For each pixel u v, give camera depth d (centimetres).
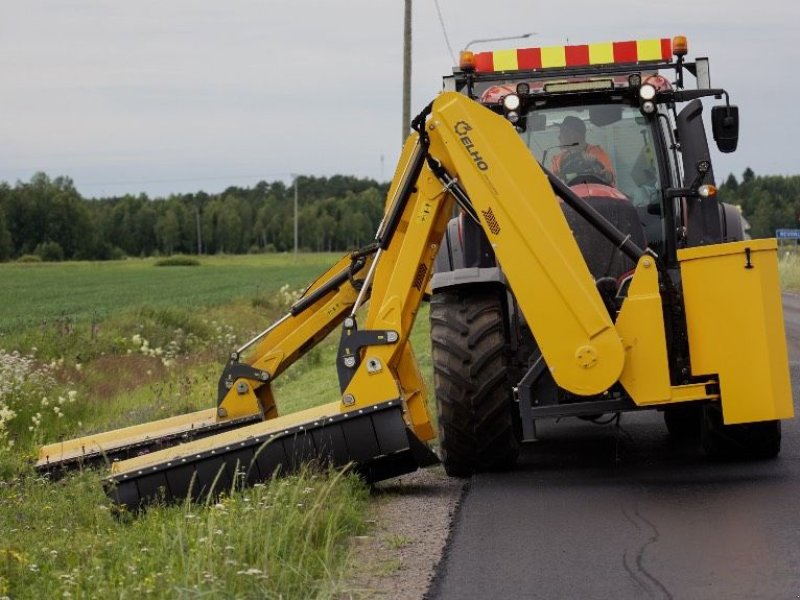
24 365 1872
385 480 1018
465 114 928
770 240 902
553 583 667
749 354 902
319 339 1162
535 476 1013
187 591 591
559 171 1107
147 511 895
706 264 909
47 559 779
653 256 913
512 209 918
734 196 13500
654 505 856
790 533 744
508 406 1009
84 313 4700
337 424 931
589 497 903
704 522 791
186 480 923
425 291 1061
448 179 959
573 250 910
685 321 926
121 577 673
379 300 988
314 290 1152
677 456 1077
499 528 813
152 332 2911
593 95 1105
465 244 1105
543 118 1117
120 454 1116
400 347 973
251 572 623
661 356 908
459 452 1021
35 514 955
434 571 706
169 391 1934
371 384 950
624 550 731
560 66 1177
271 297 4597
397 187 1032
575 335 908
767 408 902
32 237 18488
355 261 1127
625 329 912
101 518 911
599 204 1038
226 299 5222
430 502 923
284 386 2088
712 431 1014
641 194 1096
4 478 1252
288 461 927
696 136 1042
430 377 1725
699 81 1162
